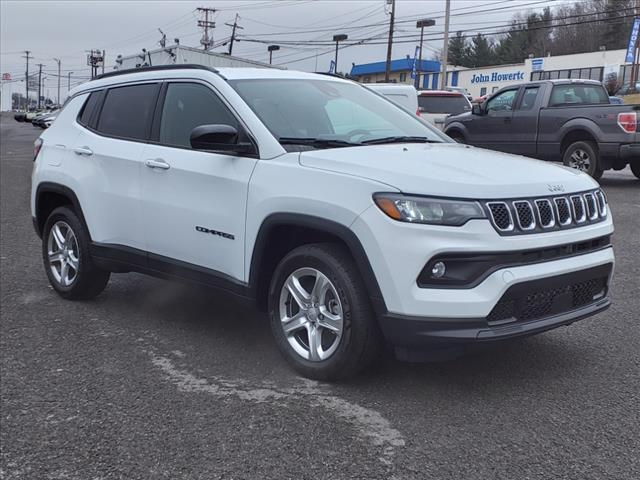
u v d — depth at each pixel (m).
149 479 3.08
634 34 49.66
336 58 60.59
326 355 3.97
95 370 4.35
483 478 3.01
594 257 3.93
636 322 5.13
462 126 14.33
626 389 3.91
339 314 3.85
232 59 21.84
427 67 72.44
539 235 3.64
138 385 4.10
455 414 3.62
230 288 4.43
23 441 3.46
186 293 6.19
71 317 5.48
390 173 3.69
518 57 101.25
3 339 4.95
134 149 5.11
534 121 12.75
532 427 3.47
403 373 4.18
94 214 5.44
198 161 4.58
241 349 4.69
